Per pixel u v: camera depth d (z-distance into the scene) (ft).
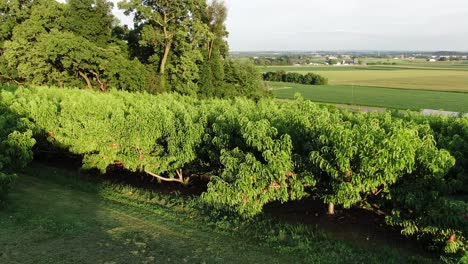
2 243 29.86
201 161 44.80
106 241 31.35
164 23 136.15
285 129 37.65
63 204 39.88
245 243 31.76
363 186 29.89
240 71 161.38
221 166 42.14
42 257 28.32
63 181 50.01
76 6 143.02
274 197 34.24
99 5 147.23
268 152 32.24
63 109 51.67
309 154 33.14
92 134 46.68
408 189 29.55
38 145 58.85
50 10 140.87
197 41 142.10
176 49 142.10
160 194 45.65
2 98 63.67
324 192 35.86
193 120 45.06
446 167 28.73
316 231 34.06
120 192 46.06
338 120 38.65
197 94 147.23
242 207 34.32
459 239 27.45
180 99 81.41
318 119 37.27
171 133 43.24
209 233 33.60
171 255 29.35
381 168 28.53
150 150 45.06
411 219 30.45
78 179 51.47
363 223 36.06
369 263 28.55
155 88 135.23
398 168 28.12
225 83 160.15
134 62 136.77
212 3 158.40
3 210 36.24
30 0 152.35
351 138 29.63
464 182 33.76
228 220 35.99
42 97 65.16
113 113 46.70
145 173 54.08
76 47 125.29
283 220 37.11
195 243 31.50
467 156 35.83
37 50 128.98
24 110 54.75
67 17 143.33
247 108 51.49
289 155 33.22
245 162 33.65
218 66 155.12
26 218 34.76
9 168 40.27
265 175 32.73
